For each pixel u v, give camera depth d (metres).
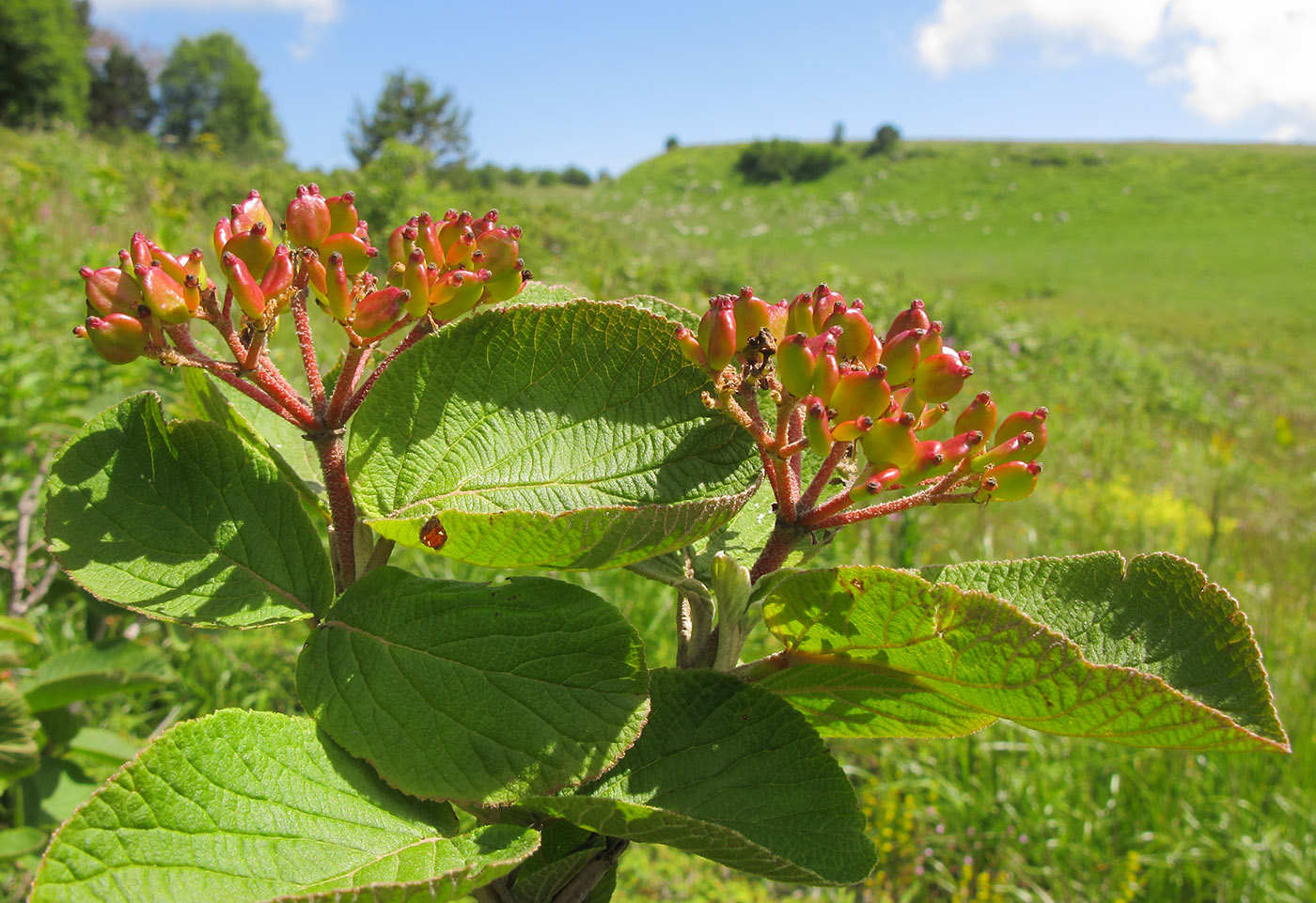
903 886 4.08
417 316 0.96
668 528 0.86
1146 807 4.30
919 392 0.96
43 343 5.26
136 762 0.74
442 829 0.85
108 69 61.84
